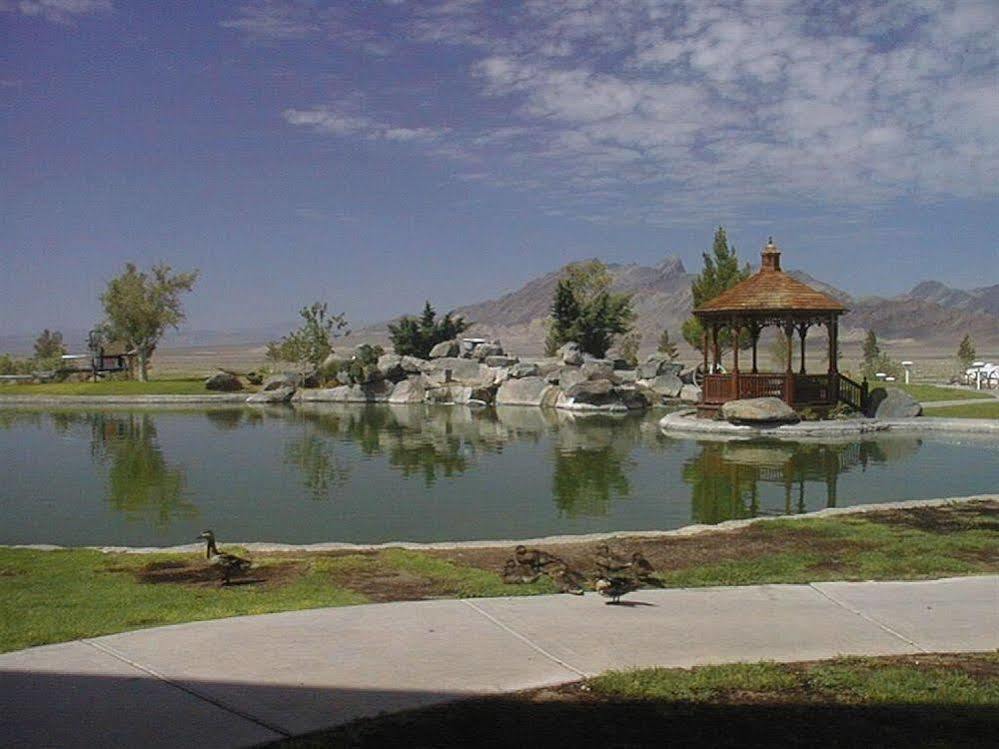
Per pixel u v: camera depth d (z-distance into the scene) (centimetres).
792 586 990
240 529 1562
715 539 1276
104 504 1820
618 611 893
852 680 700
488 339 6006
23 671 718
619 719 631
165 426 3581
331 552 1230
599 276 6184
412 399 4756
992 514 1449
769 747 586
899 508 1513
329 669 725
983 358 12000
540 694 677
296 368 5688
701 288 5088
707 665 738
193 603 938
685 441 2889
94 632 824
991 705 654
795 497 1848
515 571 1036
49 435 3256
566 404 4203
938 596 948
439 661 745
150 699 662
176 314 6419
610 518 1642
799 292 3238
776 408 3023
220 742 593
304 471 2275
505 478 2134
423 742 595
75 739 595
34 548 1273
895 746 587
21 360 8556
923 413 3409
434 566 1117
